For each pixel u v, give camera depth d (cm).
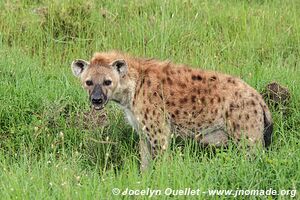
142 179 1021
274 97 1297
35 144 1220
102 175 1062
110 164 1191
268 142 1155
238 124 1128
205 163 1069
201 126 1160
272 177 1030
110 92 1144
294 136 1220
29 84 1355
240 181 1020
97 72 1142
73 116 1283
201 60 1512
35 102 1312
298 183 1012
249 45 1571
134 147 1234
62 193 980
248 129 1124
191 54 1546
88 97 1204
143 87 1159
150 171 1066
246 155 1087
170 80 1165
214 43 1579
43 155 1207
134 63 1170
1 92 1325
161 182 1001
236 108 1131
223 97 1143
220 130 1157
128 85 1159
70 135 1248
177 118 1162
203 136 1166
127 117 1201
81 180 1042
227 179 1026
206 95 1152
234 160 1065
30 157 1152
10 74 1405
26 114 1291
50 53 1561
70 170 1064
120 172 1106
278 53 1570
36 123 1254
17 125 1271
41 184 1008
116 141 1227
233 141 1141
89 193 975
